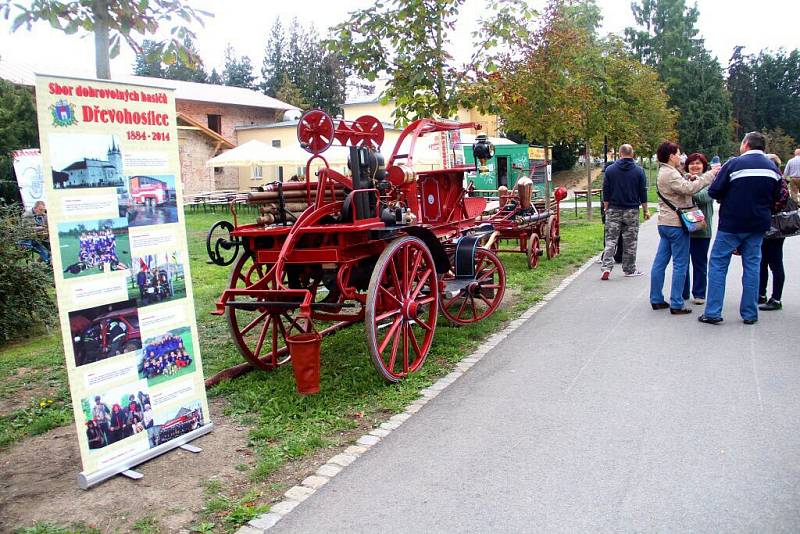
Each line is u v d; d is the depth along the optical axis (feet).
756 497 11.17
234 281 18.95
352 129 18.20
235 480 13.04
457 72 32.78
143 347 13.91
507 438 14.17
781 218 22.93
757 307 22.77
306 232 17.25
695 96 159.12
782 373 17.11
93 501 12.45
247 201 18.42
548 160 51.88
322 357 20.99
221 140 108.99
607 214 32.78
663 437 13.71
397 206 20.34
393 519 11.20
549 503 11.38
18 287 25.30
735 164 21.36
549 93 48.62
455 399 16.81
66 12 14.98
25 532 11.38
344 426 15.35
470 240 24.16
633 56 96.99
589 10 73.46
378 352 17.43
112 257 13.23
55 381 20.22
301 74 210.79
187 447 14.55
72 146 12.42
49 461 14.52
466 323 24.35
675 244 23.91
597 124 60.39
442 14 31.32
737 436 13.55
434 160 40.37
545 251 41.70
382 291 18.03
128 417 13.64
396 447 14.08
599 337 21.80
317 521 11.30
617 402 15.84
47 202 12.10
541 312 26.27
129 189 13.47
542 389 17.12
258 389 18.02
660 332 21.85
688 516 10.71
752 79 235.40
